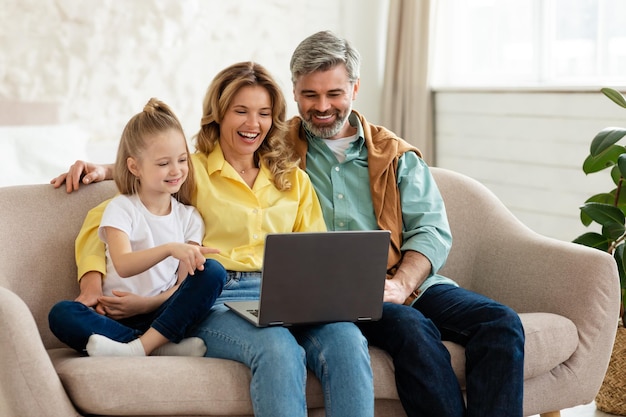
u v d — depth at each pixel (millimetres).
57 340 2217
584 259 2348
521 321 2184
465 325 2164
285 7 4758
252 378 1869
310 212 2400
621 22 3842
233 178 2281
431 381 1992
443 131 4703
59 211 2271
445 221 2469
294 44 4812
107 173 2379
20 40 3945
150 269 2156
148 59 4320
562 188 3980
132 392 1819
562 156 3965
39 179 3203
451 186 2705
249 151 2309
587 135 3822
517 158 4223
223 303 2127
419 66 4691
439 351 2041
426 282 2377
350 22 4906
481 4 4648
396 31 4801
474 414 2037
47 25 4008
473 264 2645
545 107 4031
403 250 2414
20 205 2232
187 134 4484
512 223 2627
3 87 3924
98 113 4188
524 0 4371
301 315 1950
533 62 4273
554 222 4039
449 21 4793
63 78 4070
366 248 1963
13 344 1773
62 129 3430
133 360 1884
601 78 3938
